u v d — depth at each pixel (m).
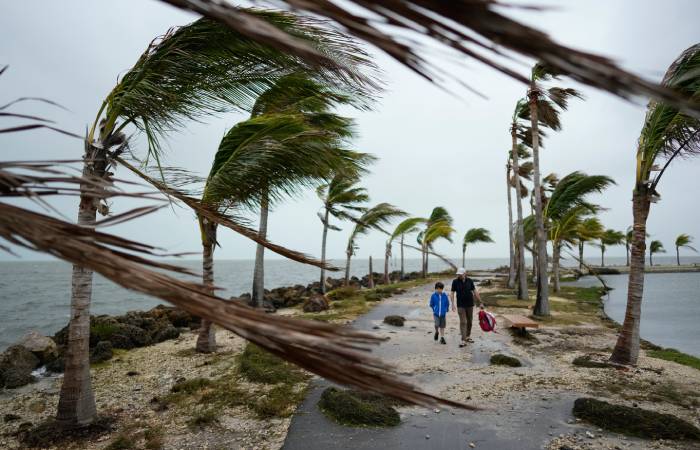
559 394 5.99
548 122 15.00
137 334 10.44
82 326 5.23
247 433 4.96
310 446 4.57
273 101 4.92
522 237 18.88
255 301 15.94
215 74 4.23
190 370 7.74
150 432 5.04
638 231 7.52
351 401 5.39
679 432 4.56
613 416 4.87
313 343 0.46
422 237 39.16
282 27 3.10
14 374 7.66
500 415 5.28
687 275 48.22
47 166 0.58
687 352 9.87
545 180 22.17
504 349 8.95
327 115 10.70
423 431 4.88
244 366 7.33
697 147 6.77
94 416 5.27
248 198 6.75
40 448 4.78
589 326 12.09
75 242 0.51
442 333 9.57
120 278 0.48
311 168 6.34
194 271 0.56
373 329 11.56
